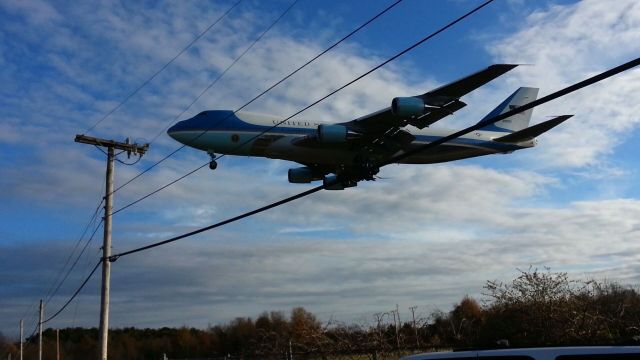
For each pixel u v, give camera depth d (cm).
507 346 658
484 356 605
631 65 779
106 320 2319
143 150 2572
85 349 7250
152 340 7306
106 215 2436
